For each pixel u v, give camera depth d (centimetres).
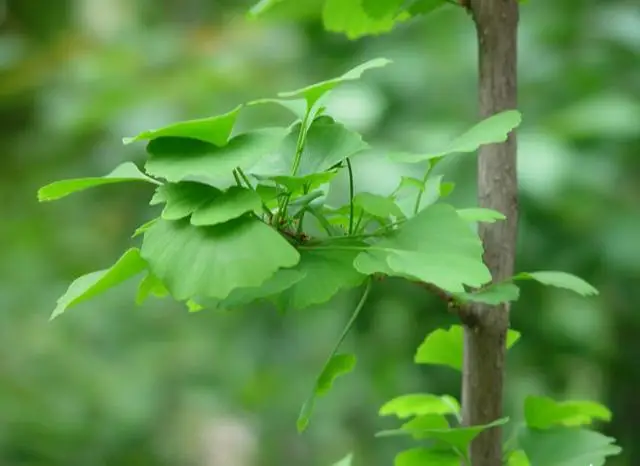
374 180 184
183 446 284
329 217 117
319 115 113
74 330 282
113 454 274
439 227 110
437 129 197
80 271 282
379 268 108
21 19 312
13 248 292
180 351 284
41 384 269
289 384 272
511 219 120
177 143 108
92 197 273
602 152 196
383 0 121
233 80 232
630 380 220
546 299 200
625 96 202
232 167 106
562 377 218
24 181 294
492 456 120
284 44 245
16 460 259
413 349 205
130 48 249
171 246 107
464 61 209
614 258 189
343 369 111
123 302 289
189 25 272
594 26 211
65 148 271
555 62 206
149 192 266
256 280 105
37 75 271
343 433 283
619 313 210
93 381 272
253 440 293
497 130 112
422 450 120
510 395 218
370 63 108
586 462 118
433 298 195
